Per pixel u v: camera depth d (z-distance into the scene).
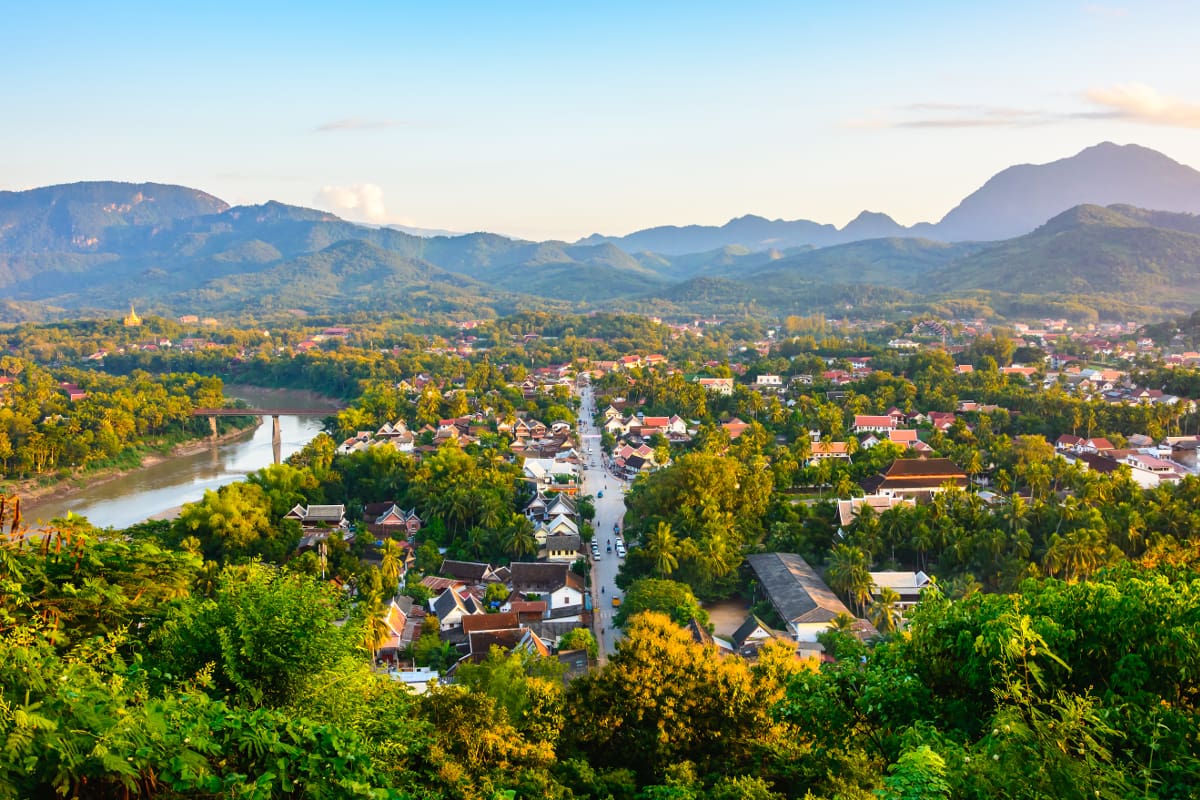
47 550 29.23
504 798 22.94
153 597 30.77
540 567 106.69
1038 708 23.17
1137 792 19.30
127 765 16.39
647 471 155.75
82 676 19.72
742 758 38.00
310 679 25.42
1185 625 23.41
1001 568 98.81
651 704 39.84
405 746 27.95
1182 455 160.38
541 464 166.62
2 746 15.50
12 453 165.62
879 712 26.11
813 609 87.12
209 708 19.59
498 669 55.84
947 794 18.95
